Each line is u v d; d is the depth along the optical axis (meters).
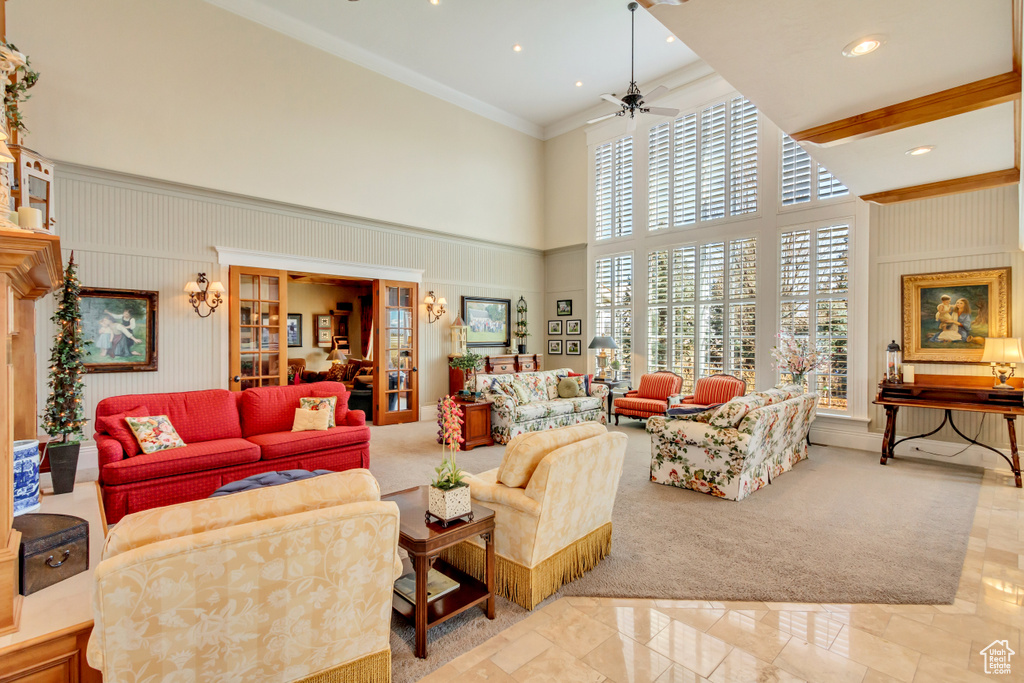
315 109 6.29
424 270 7.56
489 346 8.48
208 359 5.42
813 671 1.88
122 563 1.15
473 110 8.15
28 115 4.37
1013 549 2.93
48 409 3.58
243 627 1.35
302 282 10.22
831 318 5.82
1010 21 2.04
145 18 5.01
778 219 6.26
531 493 2.28
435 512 2.17
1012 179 3.95
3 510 1.55
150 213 5.06
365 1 5.67
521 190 8.95
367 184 6.81
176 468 3.48
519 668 1.91
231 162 5.59
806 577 2.61
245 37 5.70
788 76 2.54
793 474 4.55
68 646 1.55
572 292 8.94
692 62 6.99
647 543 3.03
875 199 4.69
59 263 2.20
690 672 1.88
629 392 7.44
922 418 5.18
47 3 4.46
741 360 6.62
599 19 5.98
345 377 9.12
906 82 2.60
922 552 2.90
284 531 1.34
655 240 7.64
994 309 4.70
